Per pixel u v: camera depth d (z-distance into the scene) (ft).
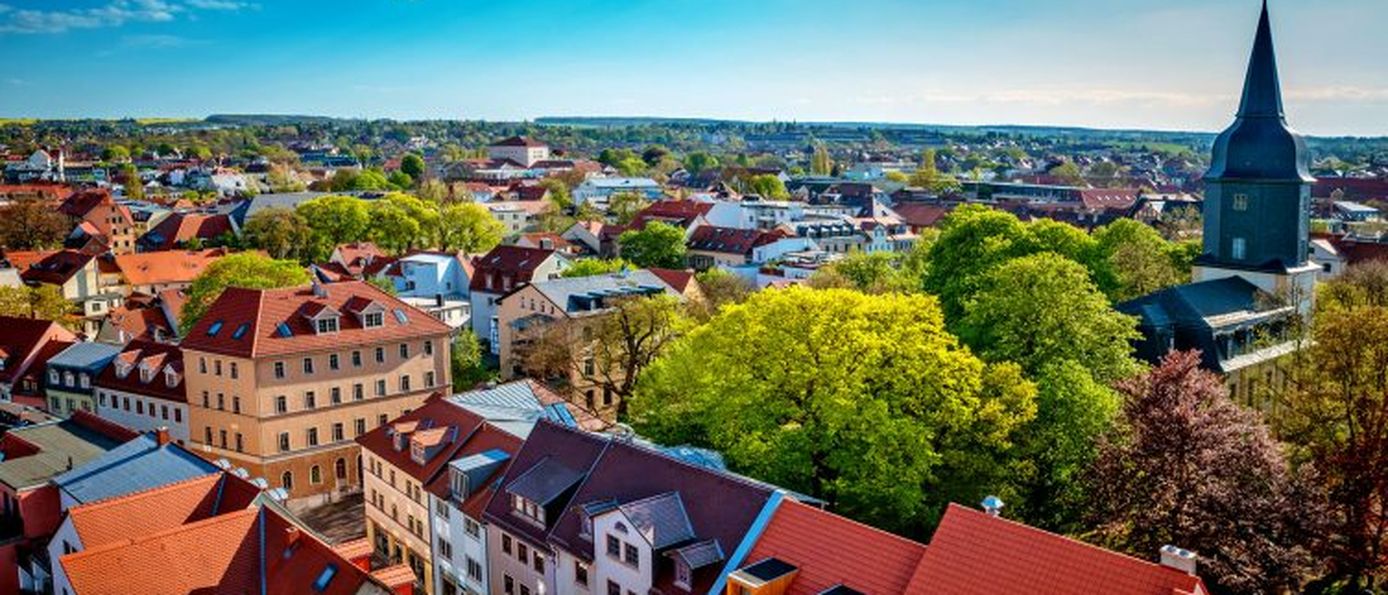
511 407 290.76
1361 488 211.82
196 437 350.64
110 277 604.08
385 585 176.55
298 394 339.16
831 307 253.65
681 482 199.00
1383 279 369.91
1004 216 396.37
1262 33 352.08
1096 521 218.59
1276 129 352.69
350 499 349.00
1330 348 245.65
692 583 180.96
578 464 221.66
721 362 261.03
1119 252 401.49
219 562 194.59
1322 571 214.28
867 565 166.09
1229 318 327.67
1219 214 365.40
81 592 181.06
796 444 240.32
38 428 267.59
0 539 226.38
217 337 342.03
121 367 371.15
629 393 355.15
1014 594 149.79
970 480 244.42
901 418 236.22
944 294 380.78
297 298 350.84
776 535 179.01
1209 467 208.03
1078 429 246.27
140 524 205.77
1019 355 279.28
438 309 522.06
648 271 475.72
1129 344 322.75
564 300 431.02
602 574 198.39
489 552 235.20
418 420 283.38
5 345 409.28
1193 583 137.80
